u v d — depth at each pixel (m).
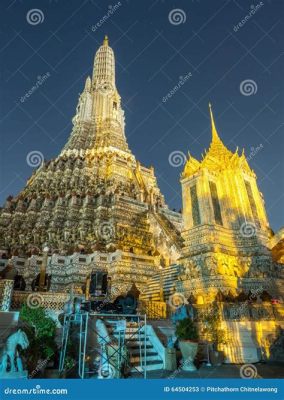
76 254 32.69
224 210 27.06
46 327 11.88
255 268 23.67
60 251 34.94
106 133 68.06
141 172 63.28
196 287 23.02
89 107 75.50
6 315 14.37
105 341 11.75
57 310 18.25
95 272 16.23
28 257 33.22
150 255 35.88
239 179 27.98
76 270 31.47
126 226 41.19
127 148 68.25
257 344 15.95
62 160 57.22
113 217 41.72
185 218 26.95
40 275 23.61
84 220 41.44
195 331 14.05
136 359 13.20
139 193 49.84
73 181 51.41
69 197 45.62
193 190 27.72
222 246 24.31
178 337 14.00
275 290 22.78
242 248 25.05
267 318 17.25
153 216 44.62
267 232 26.75
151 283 31.33
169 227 44.19
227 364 14.90
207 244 23.86
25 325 11.80
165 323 17.75
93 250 33.88
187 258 24.83
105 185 50.97
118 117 75.31
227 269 23.17
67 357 11.62
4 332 12.93
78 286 29.84
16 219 43.00
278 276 24.09
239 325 16.81
